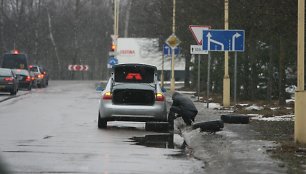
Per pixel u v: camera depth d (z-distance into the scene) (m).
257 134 34.59
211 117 45.53
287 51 61.25
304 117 28.64
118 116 39.44
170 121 40.00
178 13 92.62
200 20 73.94
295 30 44.56
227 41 50.59
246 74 70.06
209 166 24.64
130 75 42.06
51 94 85.69
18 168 23.69
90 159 26.33
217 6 66.31
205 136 34.16
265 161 25.23
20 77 99.25
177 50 90.19
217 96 77.38
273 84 73.62
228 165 24.52
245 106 57.00
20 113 51.69
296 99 28.81
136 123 44.66
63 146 30.61
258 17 46.12
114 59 108.44
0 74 81.69
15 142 32.00
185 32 88.31
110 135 36.06
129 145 31.42
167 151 29.14
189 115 40.66
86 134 36.44
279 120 42.66
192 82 106.56
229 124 40.41
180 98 40.97
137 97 39.84
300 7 28.30
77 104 63.78
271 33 47.78
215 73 81.69
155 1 112.69
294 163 24.72
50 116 48.91
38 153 27.92
